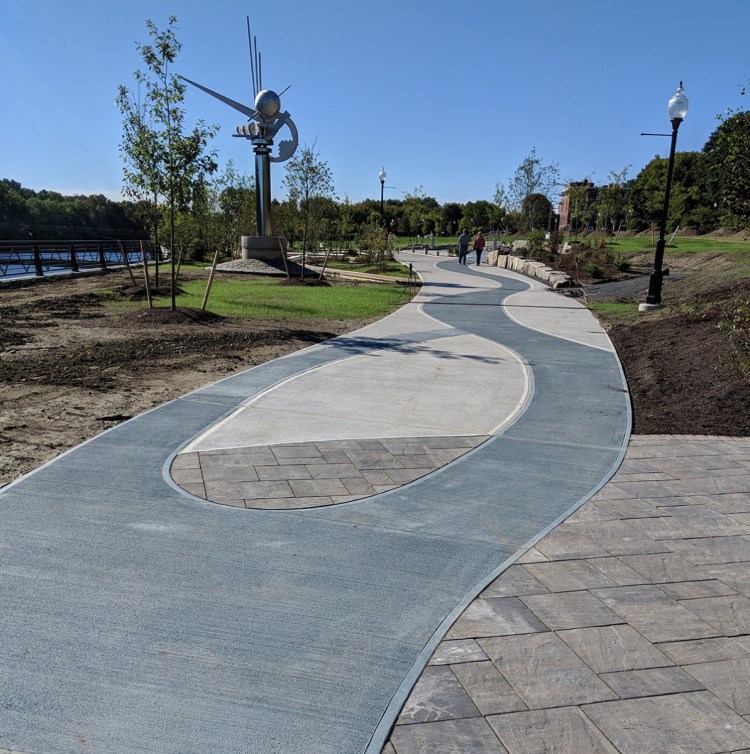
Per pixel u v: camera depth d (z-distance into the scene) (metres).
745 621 3.47
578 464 5.80
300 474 5.36
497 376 9.20
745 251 24.97
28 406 6.99
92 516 4.45
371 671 3.00
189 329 12.08
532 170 48.97
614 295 19.89
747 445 6.38
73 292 17.34
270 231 27.28
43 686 2.81
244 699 2.78
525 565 4.02
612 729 2.67
